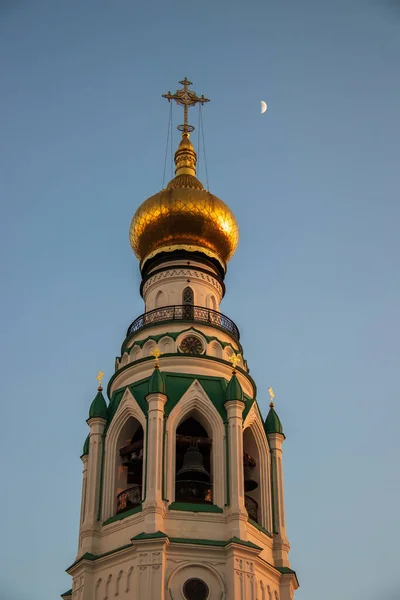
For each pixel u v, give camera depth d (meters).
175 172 74.69
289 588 57.69
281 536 59.34
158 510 54.78
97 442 60.34
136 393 60.22
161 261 68.31
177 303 66.00
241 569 53.78
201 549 54.25
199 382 60.25
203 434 61.00
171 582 53.03
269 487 60.75
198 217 68.25
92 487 58.75
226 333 65.19
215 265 69.19
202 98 79.25
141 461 59.69
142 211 69.31
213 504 56.50
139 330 64.81
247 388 63.88
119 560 54.91
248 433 62.12
